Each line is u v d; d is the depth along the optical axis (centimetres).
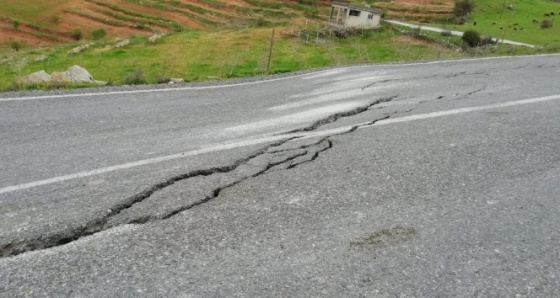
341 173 359
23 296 203
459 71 937
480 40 3066
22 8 4675
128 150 403
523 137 460
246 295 211
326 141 440
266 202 305
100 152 396
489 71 927
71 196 302
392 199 316
